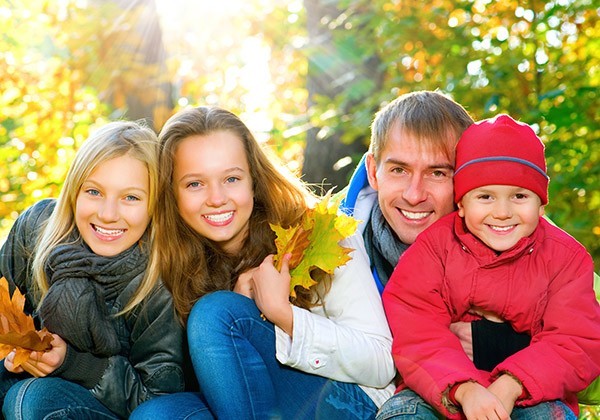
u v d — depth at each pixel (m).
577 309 2.35
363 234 2.87
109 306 2.61
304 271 2.48
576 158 4.70
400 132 2.69
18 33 6.62
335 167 5.50
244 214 2.65
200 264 2.63
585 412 3.47
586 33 5.00
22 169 6.55
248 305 2.46
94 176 2.55
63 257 2.52
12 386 2.60
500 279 2.45
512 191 2.43
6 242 2.82
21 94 6.71
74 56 6.16
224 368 2.31
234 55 8.03
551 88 4.82
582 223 4.69
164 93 6.15
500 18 5.14
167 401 2.38
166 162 2.62
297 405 2.47
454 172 2.66
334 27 5.54
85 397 2.50
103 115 6.29
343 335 2.44
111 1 5.94
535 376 2.26
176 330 2.58
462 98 4.96
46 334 2.41
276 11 7.48
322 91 5.71
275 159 2.89
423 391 2.33
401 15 5.37
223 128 2.64
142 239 2.63
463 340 2.56
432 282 2.50
